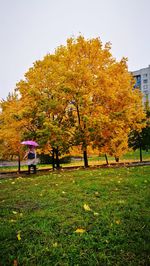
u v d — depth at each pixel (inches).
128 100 714.8
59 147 695.1
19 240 179.9
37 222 211.5
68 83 674.8
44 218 219.6
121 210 236.4
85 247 168.2
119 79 717.9
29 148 619.2
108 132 685.3
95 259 154.7
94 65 729.6
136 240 175.6
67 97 688.4
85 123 647.8
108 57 742.5
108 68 726.5
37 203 268.4
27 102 751.1
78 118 701.3
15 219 221.9
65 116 739.4
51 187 347.6
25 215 229.6
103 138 671.1
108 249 165.5
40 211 238.8
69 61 719.7
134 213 225.0
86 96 639.8
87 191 311.1
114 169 528.7
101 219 213.2
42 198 287.1
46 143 692.1
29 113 687.7
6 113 831.7
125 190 315.6
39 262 153.3
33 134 703.1
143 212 228.5
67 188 332.5
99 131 641.6
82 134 658.2
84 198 279.6
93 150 788.0
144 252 159.8
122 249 164.7
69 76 657.0
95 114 681.0
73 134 681.6
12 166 1344.7
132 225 199.0
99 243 172.7
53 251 162.9
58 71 689.0
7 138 824.9
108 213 227.0
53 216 222.1
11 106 842.8
